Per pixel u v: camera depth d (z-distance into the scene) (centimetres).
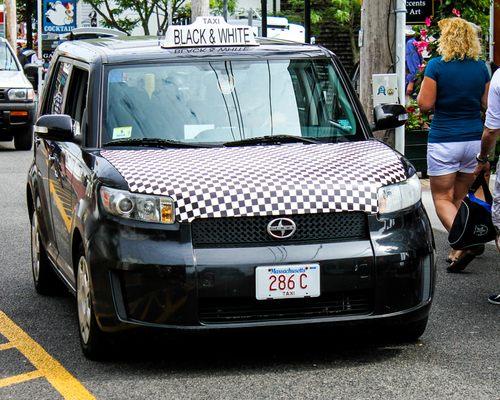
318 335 662
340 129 753
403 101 1229
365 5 1236
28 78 2312
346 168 668
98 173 666
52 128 727
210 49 779
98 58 763
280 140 730
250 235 636
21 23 4647
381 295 647
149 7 3712
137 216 636
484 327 758
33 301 862
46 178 827
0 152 2198
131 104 735
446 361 671
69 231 727
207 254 628
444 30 970
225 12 3061
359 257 641
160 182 641
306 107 757
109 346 663
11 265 1012
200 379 638
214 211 630
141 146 715
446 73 963
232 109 743
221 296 627
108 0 3859
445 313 799
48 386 630
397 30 1223
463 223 881
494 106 823
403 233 659
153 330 630
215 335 632
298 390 613
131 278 630
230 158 677
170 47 778
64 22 3412
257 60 773
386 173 669
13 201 1439
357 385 622
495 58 1639
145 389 620
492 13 1617
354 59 3469
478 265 979
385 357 680
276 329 638
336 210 643
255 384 626
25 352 705
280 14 3734
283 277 631
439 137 977
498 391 609
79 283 694
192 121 732
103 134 721
